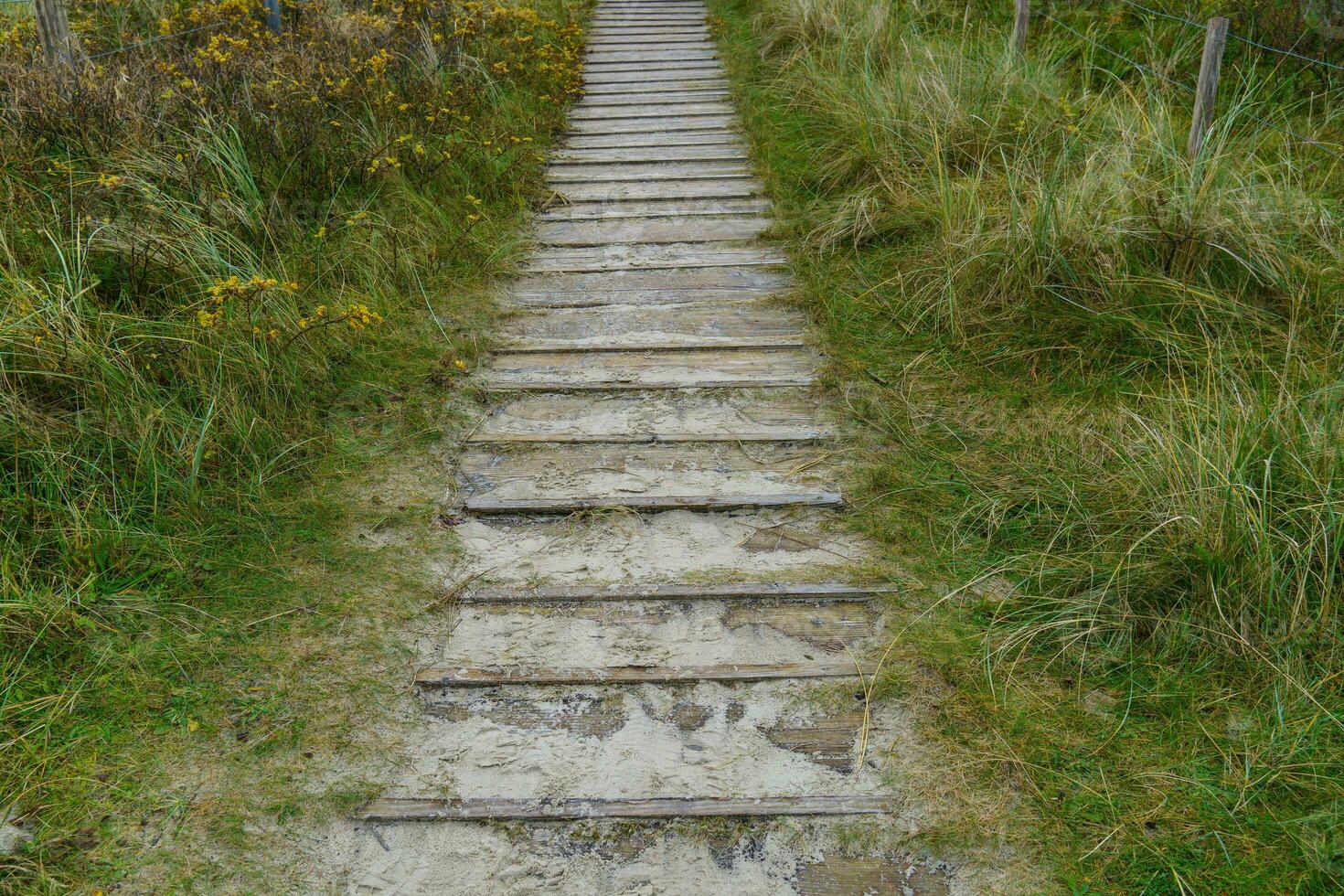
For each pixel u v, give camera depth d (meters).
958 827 2.17
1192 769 2.27
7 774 2.25
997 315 4.24
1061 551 2.96
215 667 2.58
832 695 2.55
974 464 3.41
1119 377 3.85
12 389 3.20
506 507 3.28
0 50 5.61
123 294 3.87
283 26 7.68
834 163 6.05
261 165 5.17
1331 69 6.27
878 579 2.93
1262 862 2.05
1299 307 4.03
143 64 5.78
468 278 4.98
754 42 9.67
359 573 2.95
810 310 4.63
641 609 2.86
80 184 4.25
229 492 3.19
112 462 3.15
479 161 6.21
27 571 2.79
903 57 7.12
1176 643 2.59
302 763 2.34
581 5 12.18
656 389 4.02
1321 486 2.85
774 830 2.20
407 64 6.94
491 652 2.70
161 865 2.08
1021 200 4.93
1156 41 7.15
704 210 5.99
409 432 3.67
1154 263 4.34
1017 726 2.40
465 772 2.34
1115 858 2.08
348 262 4.70
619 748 2.41
